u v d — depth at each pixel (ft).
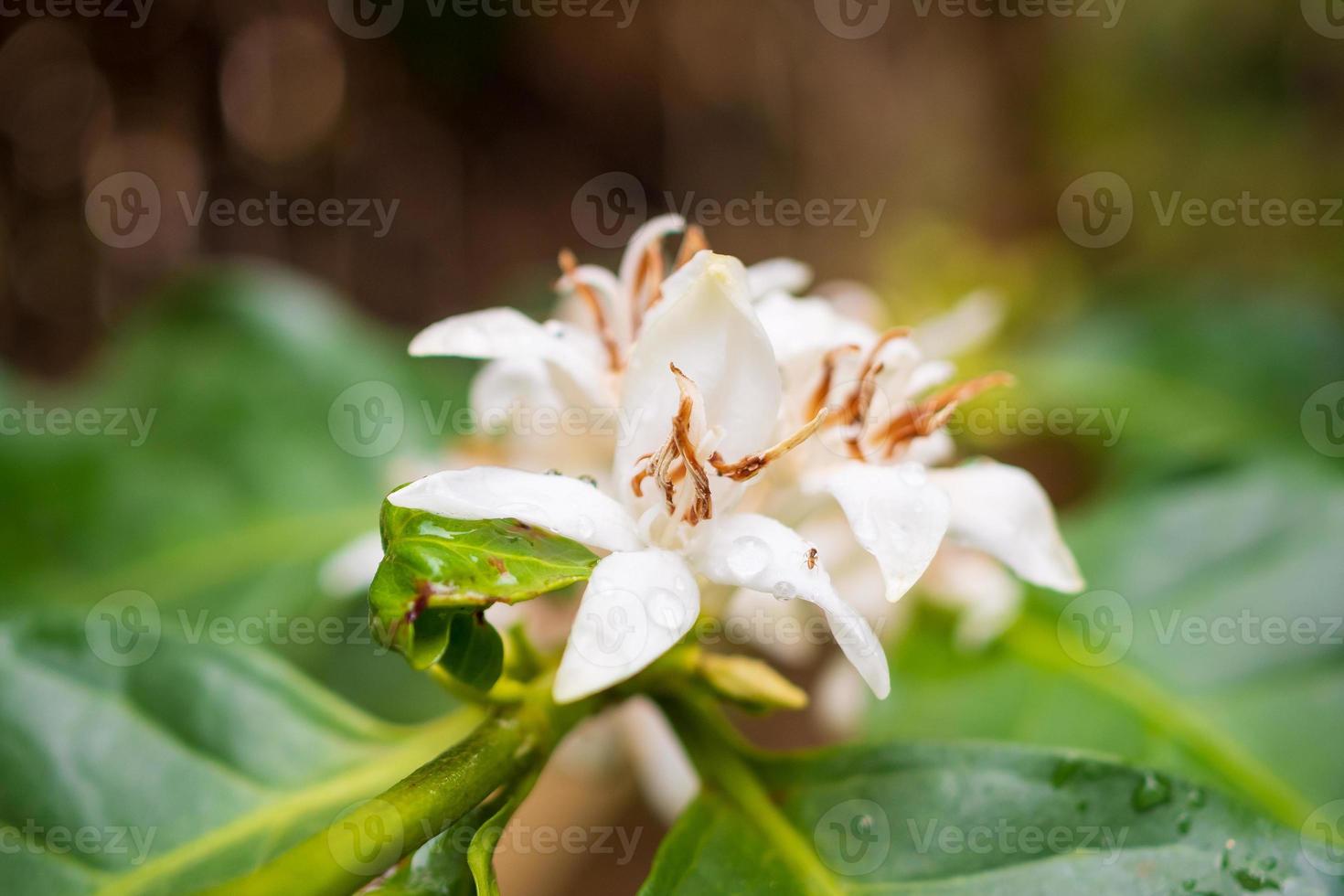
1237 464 0.91
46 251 1.80
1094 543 0.90
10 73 1.76
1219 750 0.78
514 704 0.65
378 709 1.12
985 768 0.67
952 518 0.68
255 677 0.71
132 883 0.67
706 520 0.65
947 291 1.52
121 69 1.84
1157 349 1.31
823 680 1.03
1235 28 2.48
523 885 1.04
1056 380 1.23
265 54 2.00
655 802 0.83
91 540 0.92
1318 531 0.85
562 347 0.68
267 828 0.69
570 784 1.11
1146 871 0.65
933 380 0.71
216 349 1.05
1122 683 0.81
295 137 2.07
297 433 1.04
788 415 0.68
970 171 2.76
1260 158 2.36
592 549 0.65
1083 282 1.92
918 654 0.86
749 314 0.65
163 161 1.90
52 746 0.69
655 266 0.70
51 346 1.82
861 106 2.81
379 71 2.22
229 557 0.95
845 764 0.68
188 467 0.98
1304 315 1.30
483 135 2.45
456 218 2.35
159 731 0.70
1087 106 2.63
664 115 2.63
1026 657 0.84
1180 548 0.87
